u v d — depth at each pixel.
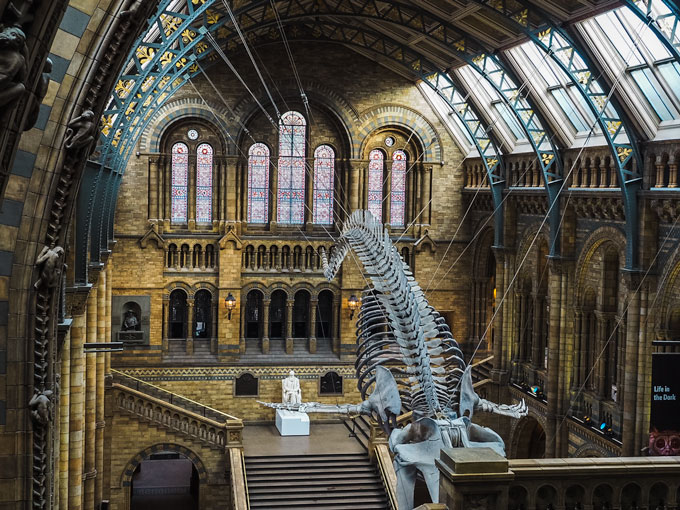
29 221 11.45
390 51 47.12
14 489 11.53
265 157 49.94
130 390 42.47
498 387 46.12
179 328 49.94
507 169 45.06
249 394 49.81
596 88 33.22
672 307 31.98
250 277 49.84
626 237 32.81
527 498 11.62
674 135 30.48
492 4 32.38
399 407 18.47
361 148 49.75
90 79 11.61
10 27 5.68
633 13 27.77
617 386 35.66
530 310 45.56
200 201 49.28
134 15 11.70
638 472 11.93
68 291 19.41
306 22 41.59
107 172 28.69
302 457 42.97
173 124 48.34
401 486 16.39
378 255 20.77
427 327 19.12
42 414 11.49
